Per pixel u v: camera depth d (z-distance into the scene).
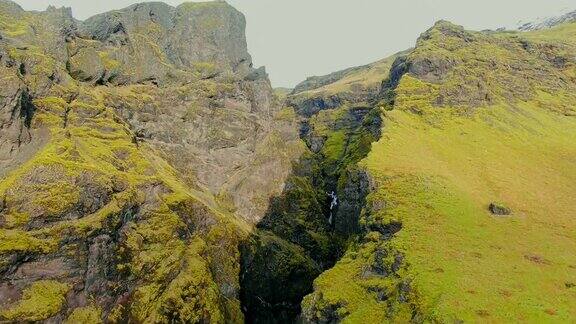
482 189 102.44
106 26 136.25
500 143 128.88
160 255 94.75
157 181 105.00
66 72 113.06
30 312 71.62
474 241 79.19
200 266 101.31
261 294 117.50
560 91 170.25
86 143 99.75
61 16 120.38
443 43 175.50
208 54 165.62
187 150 135.00
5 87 87.75
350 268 83.75
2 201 77.25
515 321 57.66
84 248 81.75
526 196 101.50
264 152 151.62
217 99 150.38
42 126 94.94
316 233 138.38
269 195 144.25
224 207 132.12
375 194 96.00
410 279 69.44
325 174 163.50
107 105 118.81
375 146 115.00
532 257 74.69
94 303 80.94
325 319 76.06
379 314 69.50
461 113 140.62
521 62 179.38
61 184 83.56
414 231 82.00
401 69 173.75
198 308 95.75
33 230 77.94
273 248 125.19
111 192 90.56
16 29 109.56
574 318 58.25
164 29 155.75
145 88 136.50
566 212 95.38
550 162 121.50
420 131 128.50
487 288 64.94
